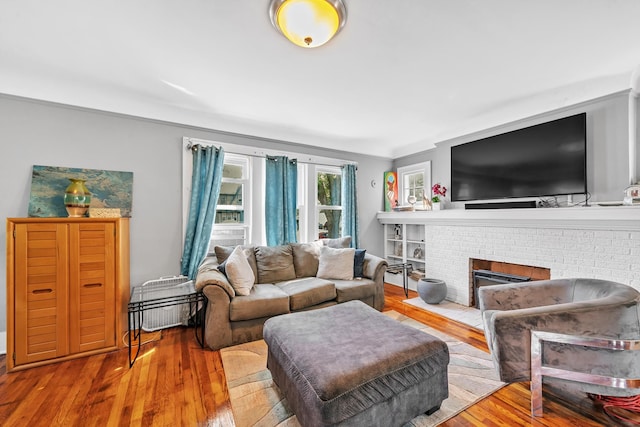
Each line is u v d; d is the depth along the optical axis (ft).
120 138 8.86
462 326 9.02
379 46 6.13
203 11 5.03
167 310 9.11
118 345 7.52
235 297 8.05
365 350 4.72
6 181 7.50
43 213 7.77
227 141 10.79
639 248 7.08
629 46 6.16
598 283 5.95
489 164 10.71
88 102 8.32
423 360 4.75
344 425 3.91
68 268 6.96
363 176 14.69
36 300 6.64
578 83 7.93
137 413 5.11
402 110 9.84
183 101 9.01
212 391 5.77
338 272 10.46
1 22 5.32
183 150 9.87
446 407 5.23
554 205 9.04
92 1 4.81
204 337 7.96
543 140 9.11
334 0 4.71
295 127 11.58
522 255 9.41
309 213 12.86
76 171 8.22
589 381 4.68
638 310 4.89
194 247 9.59
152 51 6.31
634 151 7.77
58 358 6.85
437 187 12.75
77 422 4.89
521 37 5.84
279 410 5.19
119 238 7.54
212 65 6.90
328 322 5.94
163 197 9.52
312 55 6.47
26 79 7.51
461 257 11.35
